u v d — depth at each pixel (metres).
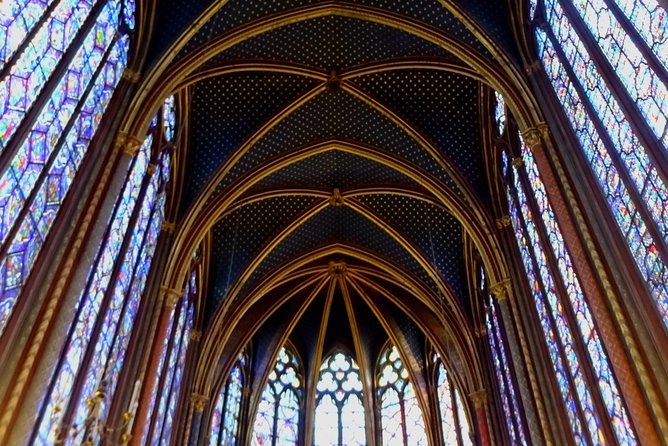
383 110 19.89
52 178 11.36
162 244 17.97
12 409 9.55
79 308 12.28
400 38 18.34
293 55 18.89
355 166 22.20
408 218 22.97
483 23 16.16
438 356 25.20
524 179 16.70
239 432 24.09
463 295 22.66
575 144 13.09
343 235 24.59
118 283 14.48
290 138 20.77
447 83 19.41
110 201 12.97
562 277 13.94
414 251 23.06
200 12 16.23
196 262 21.69
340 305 27.55
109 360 13.95
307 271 25.28
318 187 22.59
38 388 10.03
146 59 15.62
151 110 15.07
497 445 19.38
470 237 21.55
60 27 11.61
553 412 14.30
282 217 23.08
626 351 10.68
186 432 19.59
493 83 16.11
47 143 11.10
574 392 13.39
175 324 18.97
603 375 11.84
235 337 24.28
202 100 19.41
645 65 10.34
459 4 16.31
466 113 19.78
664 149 9.80
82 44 12.59
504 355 18.69
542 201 15.31
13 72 9.91
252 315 24.98
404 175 21.72
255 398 24.97
